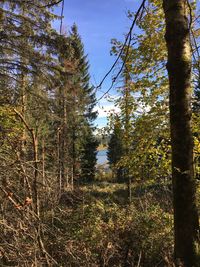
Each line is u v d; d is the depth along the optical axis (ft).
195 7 24.67
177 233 15.81
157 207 30.37
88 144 112.47
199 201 20.56
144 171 32.68
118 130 32.37
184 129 15.64
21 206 13.62
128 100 31.24
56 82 54.39
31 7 47.73
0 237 13.66
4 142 15.15
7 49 48.39
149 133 31.24
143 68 29.86
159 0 27.94
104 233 25.38
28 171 15.61
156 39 29.22
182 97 15.53
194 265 15.39
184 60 15.37
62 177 20.66
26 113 27.40
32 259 13.89
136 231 25.29
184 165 15.65
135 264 23.17
